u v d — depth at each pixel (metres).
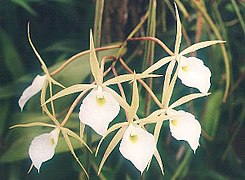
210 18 0.48
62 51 0.54
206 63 0.53
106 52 0.49
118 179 0.53
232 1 0.49
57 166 0.53
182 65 0.37
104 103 0.35
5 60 0.52
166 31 0.52
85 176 0.51
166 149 0.54
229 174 0.55
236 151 0.56
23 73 0.52
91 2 0.52
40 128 0.49
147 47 0.43
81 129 0.37
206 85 0.37
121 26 0.51
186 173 0.54
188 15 0.47
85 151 0.44
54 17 0.54
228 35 0.53
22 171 0.53
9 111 0.52
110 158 0.52
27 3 0.52
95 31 0.42
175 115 0.37
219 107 0.51
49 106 0.48
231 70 0.50
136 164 0.35
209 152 0.55
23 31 0.54
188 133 0.37
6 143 0.50
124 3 0.50
